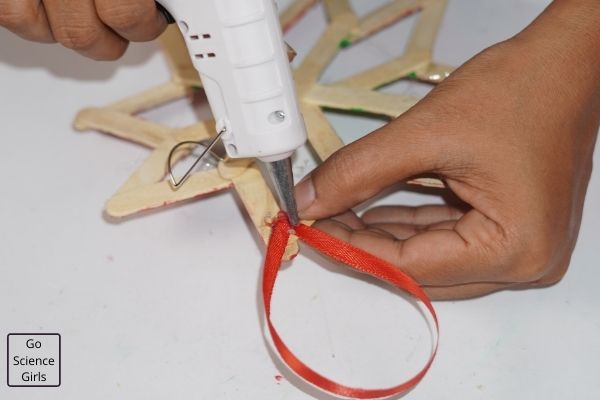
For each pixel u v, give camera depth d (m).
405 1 1.06
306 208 0.78
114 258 0.85
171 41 0.98
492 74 0.75
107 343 0.78
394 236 0.82
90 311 0.81
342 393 0.68
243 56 0.65
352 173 0.74
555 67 0.75
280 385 0.75
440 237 0.75
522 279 0.75
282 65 0.66
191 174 0.86
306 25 1.07
